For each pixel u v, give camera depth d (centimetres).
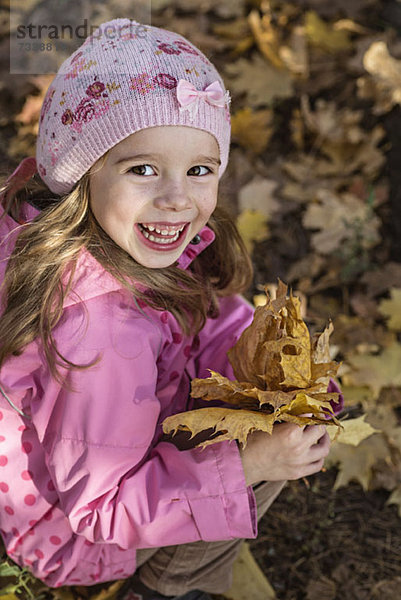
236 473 139
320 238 261
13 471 152
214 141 134
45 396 139
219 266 177
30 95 302
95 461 136
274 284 254
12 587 172
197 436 149
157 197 131
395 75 291
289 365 129
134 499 137
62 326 135
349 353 232
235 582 180
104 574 160
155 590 170
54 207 140
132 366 137
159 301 149
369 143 281
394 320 238
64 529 154
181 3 332
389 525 197
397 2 328
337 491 204
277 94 298
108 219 135
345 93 300
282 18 325
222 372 172
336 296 253
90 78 130
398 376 223
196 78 132
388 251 260
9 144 288
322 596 180
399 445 207
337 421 137
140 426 139
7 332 137
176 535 140
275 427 141
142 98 127
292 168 280
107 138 130
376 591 182
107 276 138
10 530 159
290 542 192
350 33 322
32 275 137
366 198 271
